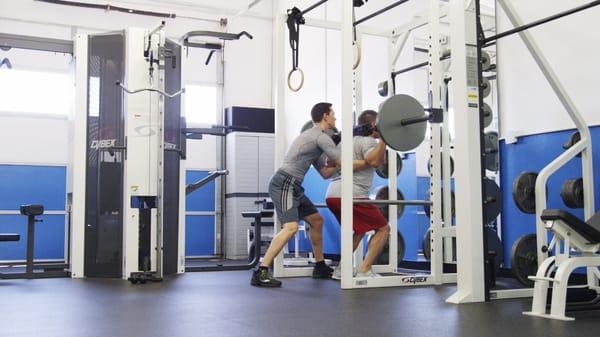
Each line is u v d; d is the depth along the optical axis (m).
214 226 8.84
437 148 4.61
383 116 4.14
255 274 4.50
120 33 5.46
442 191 4.94
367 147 4.67
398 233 5.71
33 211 5.30
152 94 5.36
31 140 7.95
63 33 8.23
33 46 5.61
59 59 8.12
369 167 4.60
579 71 4.69
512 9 3.98
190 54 8.92
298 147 4.53
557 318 2.95
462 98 3.66
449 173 4.92
